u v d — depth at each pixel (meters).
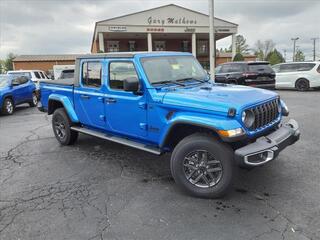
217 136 4.03
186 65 5.33
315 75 15.59
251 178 4.71
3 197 4.43
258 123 4.10
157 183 4.72
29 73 19.53
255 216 3.67
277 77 16.78
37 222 3.73
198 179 4.15
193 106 4.06
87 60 5.70
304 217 3.60
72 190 4.59
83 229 3.55
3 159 6.15
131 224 3.61
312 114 9.32
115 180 4.89
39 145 7.05
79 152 6.37
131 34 37.97
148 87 4.59
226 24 37.53
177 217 3.73
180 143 4.23
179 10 36.16
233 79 14.64
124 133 5.19
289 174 4.80
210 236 3.32
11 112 12.63
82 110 6.04
